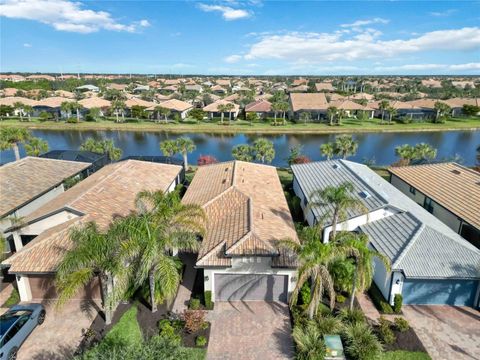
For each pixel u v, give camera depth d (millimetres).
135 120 101875
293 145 74500
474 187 31516
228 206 27141
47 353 17688
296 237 24062
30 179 32750
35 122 97625
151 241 17312
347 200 22266
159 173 36938
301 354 17125
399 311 20938
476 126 96312
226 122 98000
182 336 18797
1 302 21891
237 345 18297
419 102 110062
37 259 21391
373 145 75562
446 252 21859
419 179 36625
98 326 19453
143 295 21594
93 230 19047
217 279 21547
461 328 19719
